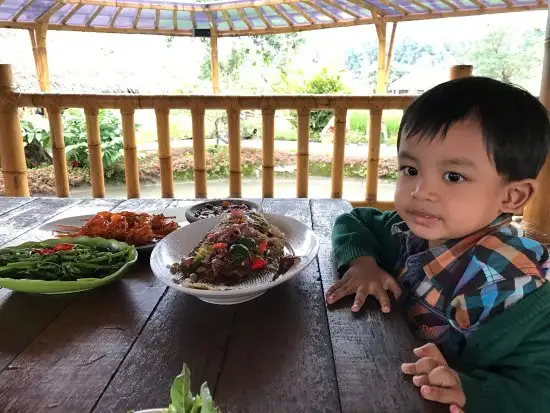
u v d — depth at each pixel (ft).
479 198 2.45
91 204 5.27
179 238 3.51
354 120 16.42
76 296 2.98
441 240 2.94
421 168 2.52
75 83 19.47
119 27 11.97
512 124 2.38
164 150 7.70
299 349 2.36
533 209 7.07
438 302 2.75
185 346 2.40
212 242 3.11
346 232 3.61
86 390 2.05
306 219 4.69
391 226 3.66
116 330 2.56
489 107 2.39
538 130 2.47
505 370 2.27
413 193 2.55
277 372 2.17
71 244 3.48
